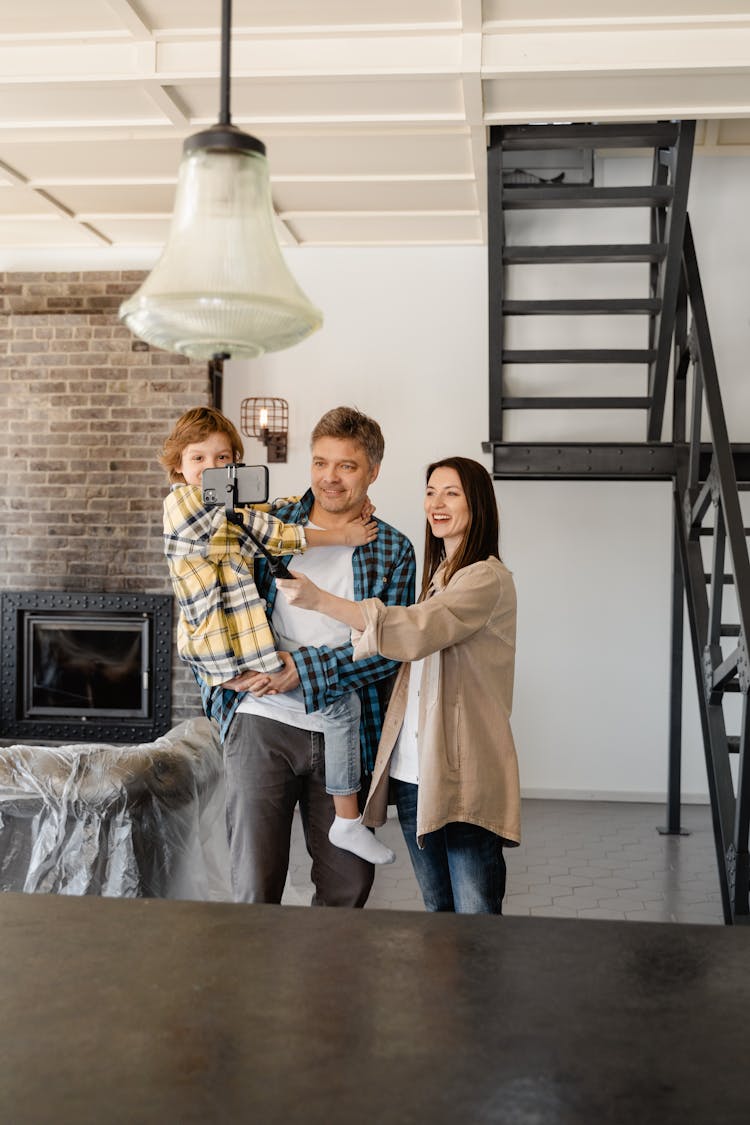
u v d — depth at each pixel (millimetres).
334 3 3684
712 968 1351
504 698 2555
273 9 3729
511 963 1362
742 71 3908
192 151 1391
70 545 6383
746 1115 1011
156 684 6332
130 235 6160
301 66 3977
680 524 5199
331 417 2771
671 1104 1027
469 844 2488
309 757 2715
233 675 2617
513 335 6305
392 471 6363
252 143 1395
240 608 2639
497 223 4820
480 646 2518
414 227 5977
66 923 1496
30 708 6434
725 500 4145
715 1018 1211
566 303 5156
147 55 3988
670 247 4867
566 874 4840
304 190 5371
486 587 2473
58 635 6422
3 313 6434
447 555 2742
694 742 6285
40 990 1273
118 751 3189
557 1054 1123
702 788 6270
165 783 3172
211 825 3596
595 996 1267
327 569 2785
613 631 6281
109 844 3031
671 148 5035
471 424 6332
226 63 1425
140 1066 1091
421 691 2537
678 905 4410
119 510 6344
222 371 6457
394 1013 1217
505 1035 1164
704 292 6184
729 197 6172
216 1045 1138
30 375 6402
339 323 6398
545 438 6266
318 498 2775
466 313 6336
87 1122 987
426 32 3910
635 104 4277
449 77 3977
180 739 3508
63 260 6434
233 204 1380
